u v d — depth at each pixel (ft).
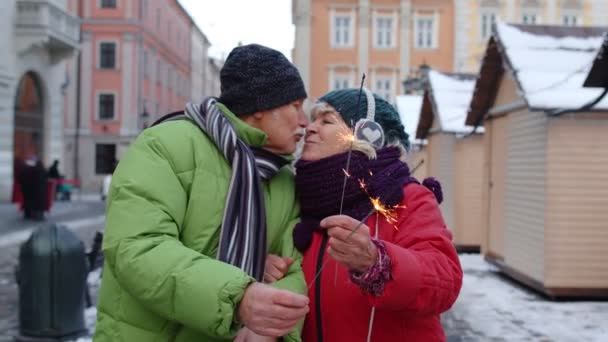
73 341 18.74
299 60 124.88
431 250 6.07
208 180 5.91
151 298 5.25
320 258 6.52
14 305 24.36
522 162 27.73
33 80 82.07
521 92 25.22
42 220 58.23
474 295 26.61
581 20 127.54
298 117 6.50
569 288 25.02
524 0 126.82
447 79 42.09
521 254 27.86
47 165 85.81
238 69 6.35
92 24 132.57
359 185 6.41
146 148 5.89
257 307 5.08
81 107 132.36
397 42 126.11
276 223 6.49
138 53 134.51
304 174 6.64
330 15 125.29
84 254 19.53
